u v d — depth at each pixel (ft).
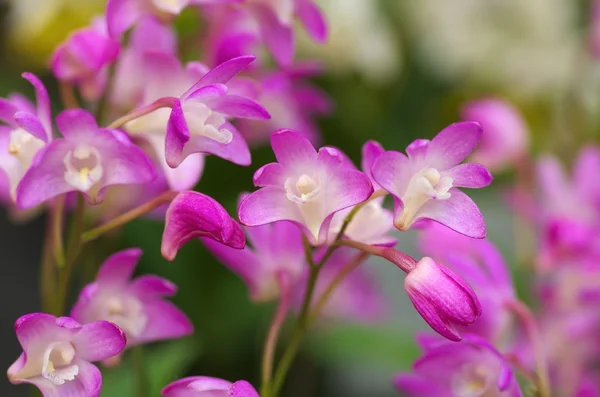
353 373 2.41
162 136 1.63
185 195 1.53
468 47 2.69
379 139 2.52
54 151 1.52
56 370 1.51
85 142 1.53
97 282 1.60
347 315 2.12
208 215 1.51
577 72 2.55
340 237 1.56
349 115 2.48
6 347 2.47
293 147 1.52
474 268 1.72
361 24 2.33
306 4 1.78
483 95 2.72
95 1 2.34
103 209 1.84
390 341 2.07
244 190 2.22
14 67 2.49
